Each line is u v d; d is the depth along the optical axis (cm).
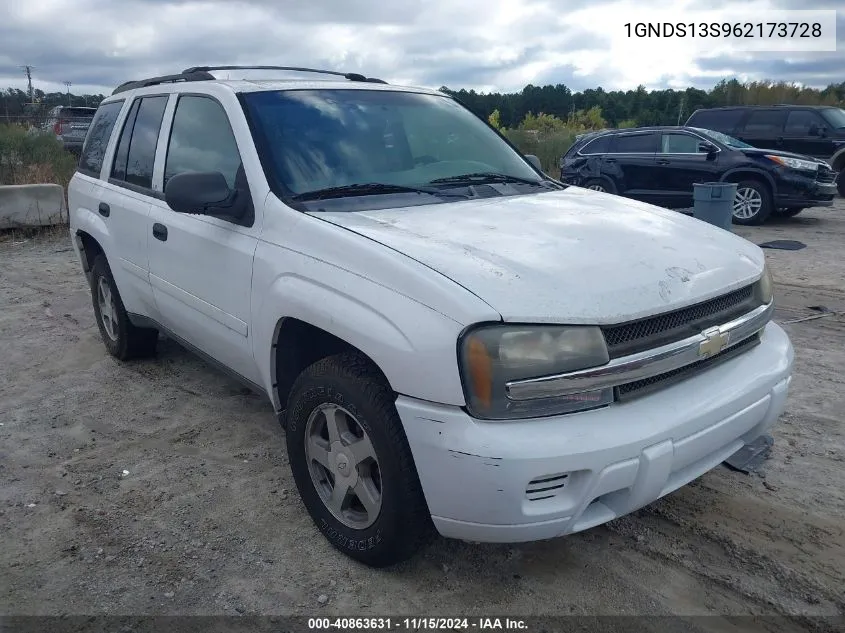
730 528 308
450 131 398
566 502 231
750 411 272
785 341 313
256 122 339
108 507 334
